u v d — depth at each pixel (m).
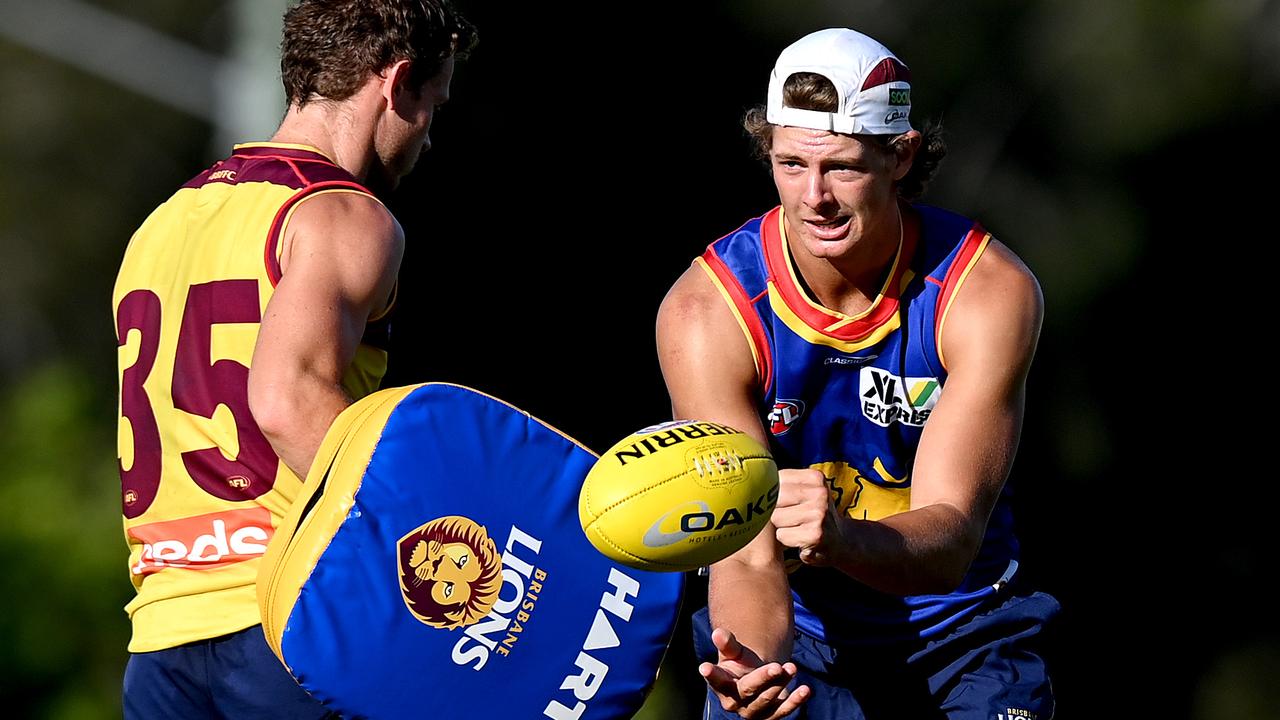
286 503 12.61
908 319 13.45
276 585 11.93
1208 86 53.12
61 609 40.06
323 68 13.40
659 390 52.00
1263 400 54.44
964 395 13.22
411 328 50.12
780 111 12.62
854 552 11.68
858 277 13.34
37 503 42.47
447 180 50.19
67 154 58.84
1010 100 52.91
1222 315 54.28
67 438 45.22
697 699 44.97
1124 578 55.81
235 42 49.19
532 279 51.19
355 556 11.89
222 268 12.70
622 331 51.78
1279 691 54.56
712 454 11.28
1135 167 53.91
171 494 12.79
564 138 51.06
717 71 51.72
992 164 53.09
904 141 12.85
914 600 14.66
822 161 12.49
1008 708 14.48
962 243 13.57
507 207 50.81
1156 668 55.91
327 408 12.05
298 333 12.09
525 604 12.24
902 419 13.72
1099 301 54.19
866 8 52.38
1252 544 55.44
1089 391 54.69
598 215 51.41
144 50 53.81
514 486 12.27
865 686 14.97
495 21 50.06
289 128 13.56
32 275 58.50
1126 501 55.44
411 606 11.95
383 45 13.41
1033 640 14.91
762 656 12.62
